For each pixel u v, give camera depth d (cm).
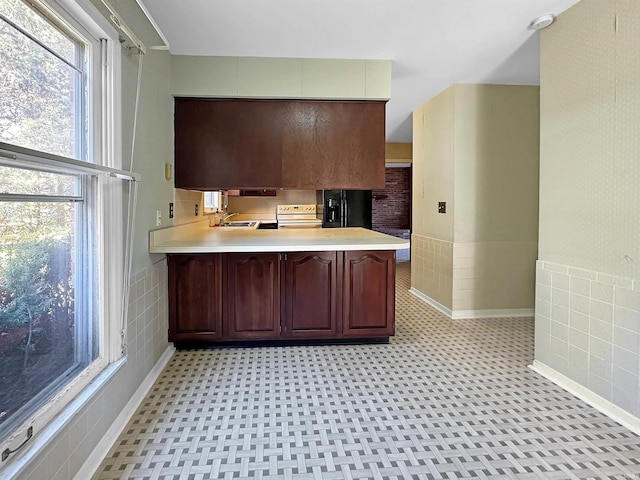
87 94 170
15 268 126
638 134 189
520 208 398
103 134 181
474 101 386
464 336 336
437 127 425
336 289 304
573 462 167
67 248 158
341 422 199
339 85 315
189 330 295
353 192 602
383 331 310
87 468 156
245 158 318
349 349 304
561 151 240
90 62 171
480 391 234
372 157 326
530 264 404
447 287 406
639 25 188
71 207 160
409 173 1024
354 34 268
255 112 318
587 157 220
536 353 265
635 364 192
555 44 243
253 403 218
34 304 136
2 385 119
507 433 189
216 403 218
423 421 200
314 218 589
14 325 125
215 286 294
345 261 303
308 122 322
